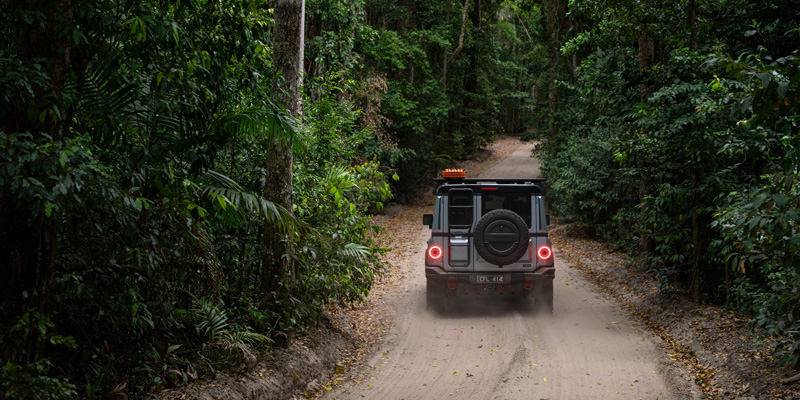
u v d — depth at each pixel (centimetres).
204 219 514
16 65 337
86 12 374
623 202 1697
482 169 4256
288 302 649
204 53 486
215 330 531
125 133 469
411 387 611
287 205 659
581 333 825
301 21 677
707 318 810
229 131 527
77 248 424
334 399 571
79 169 310
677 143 918
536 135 3522
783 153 684
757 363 604
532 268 912
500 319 916
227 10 510
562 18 2659
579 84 1728
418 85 3098
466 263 920
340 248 739
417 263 1516
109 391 406
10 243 345
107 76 432
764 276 823
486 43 4353
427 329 861
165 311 459
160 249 435
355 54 1962
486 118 4919
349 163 1275
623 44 1509
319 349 677
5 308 345
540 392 591
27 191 289
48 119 364
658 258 1072
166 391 457
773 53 1162
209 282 523
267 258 657
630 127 1101
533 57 3506
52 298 365
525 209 953
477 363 694
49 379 320
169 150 498
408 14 3094
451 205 946
